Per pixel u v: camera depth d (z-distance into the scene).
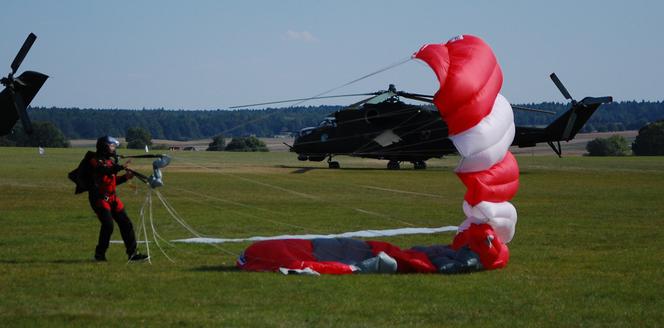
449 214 24.45
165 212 24.31
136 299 10.47
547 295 10.96
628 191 35.22
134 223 20.75
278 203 28.39
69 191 32.53
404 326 9.12
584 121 48.94
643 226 20.77
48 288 11.12
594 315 9.78
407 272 12.88
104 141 13.55
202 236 18.19
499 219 13.34
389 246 13.47
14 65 26.17
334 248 13.40
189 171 47.91
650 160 73.19
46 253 14.77
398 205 27.88
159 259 14.13
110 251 15.15
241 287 11.30
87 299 10.42
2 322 9.05
